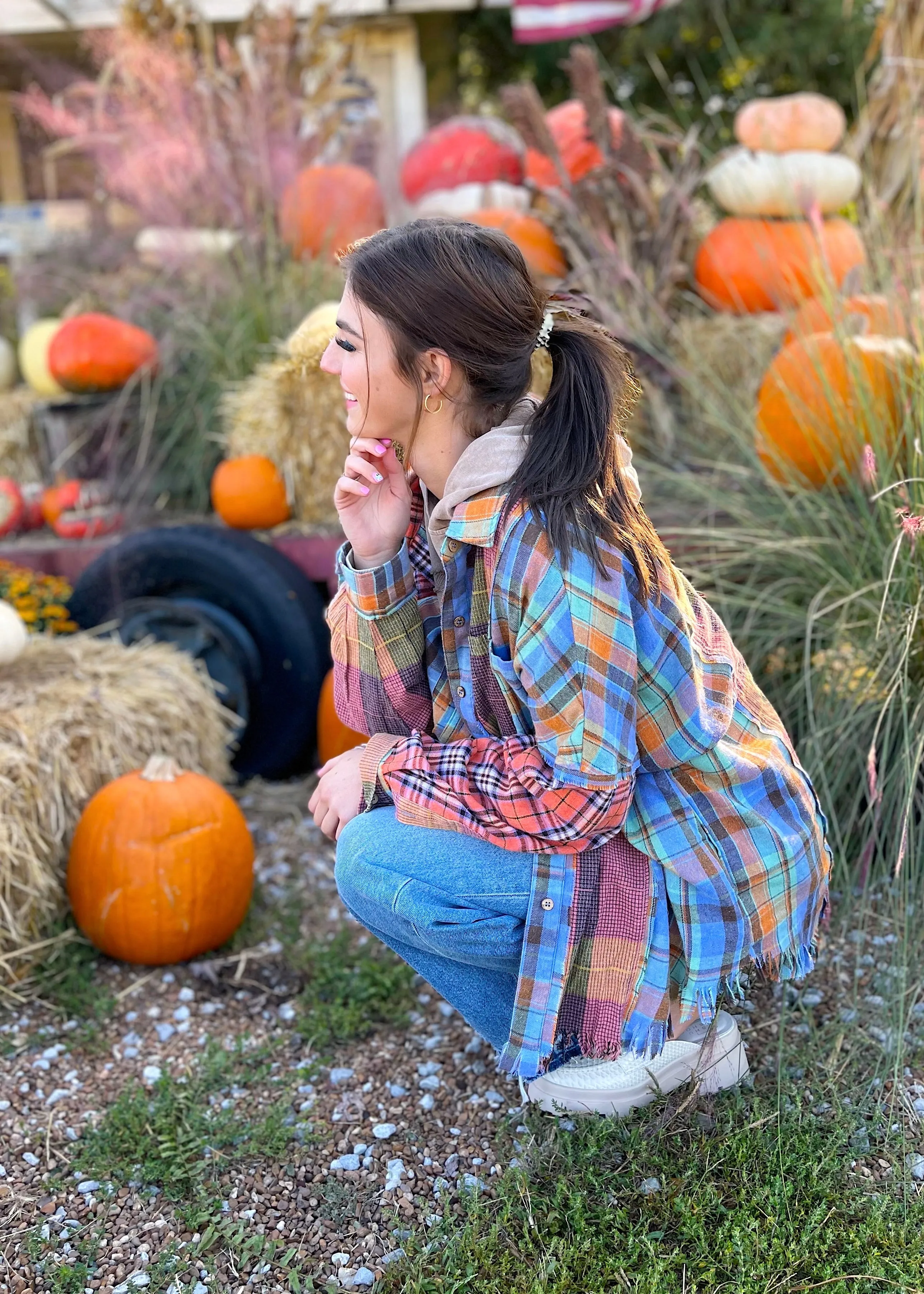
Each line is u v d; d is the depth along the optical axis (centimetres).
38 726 246
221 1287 160
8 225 520
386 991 223
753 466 291
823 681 246
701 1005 155
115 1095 201
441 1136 186
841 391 270
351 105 560
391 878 162
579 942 156
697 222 425
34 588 332
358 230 421
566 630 141
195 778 243
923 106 375
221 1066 204
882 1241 157
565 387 146
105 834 233
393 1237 166
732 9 859
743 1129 173
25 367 422
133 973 238
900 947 210
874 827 221
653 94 896
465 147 445
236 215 424
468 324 142
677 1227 162
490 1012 172
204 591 318
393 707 173
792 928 162
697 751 154
